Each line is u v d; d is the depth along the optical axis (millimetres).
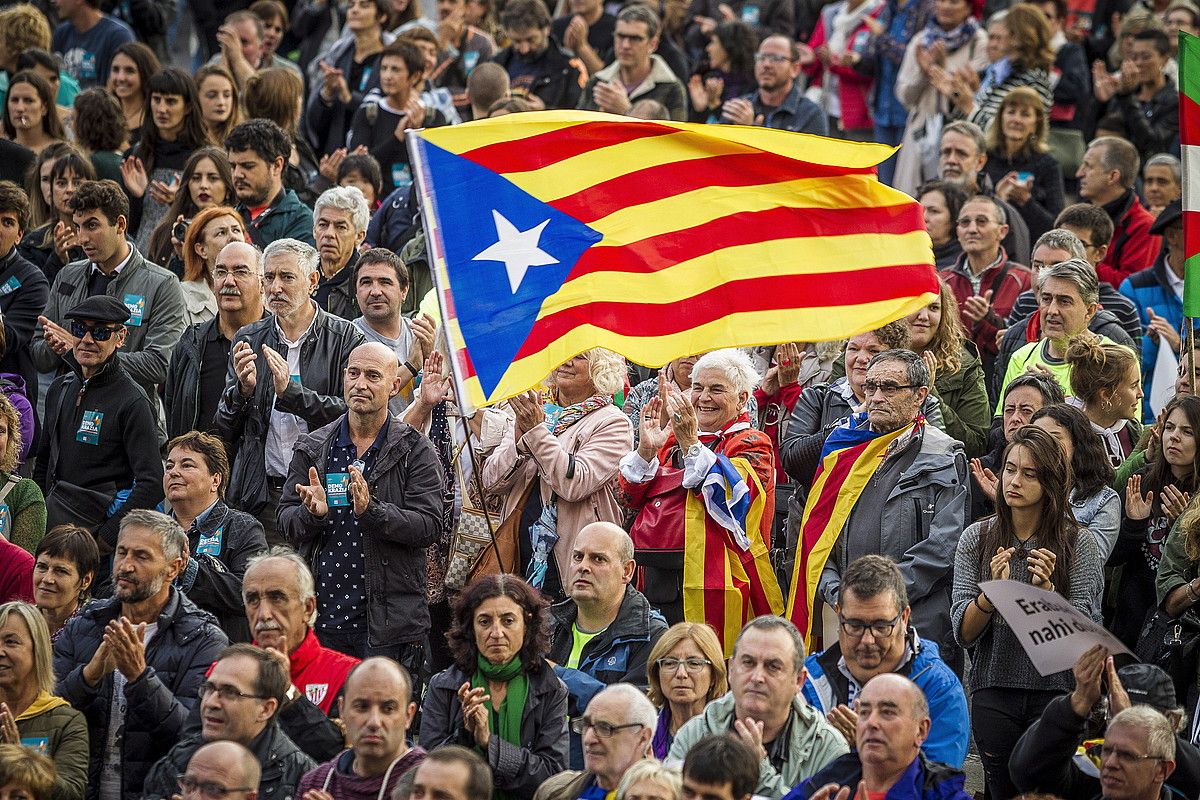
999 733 13117
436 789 10555
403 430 14828
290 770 11797
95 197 17375
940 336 16188
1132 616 14375
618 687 11562
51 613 14023
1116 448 15453
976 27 24703
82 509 16000
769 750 11844
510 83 24531
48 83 22016
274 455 15656
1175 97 24422
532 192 13055
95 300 16078
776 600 14609
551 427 15242
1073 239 17906
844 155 13297
